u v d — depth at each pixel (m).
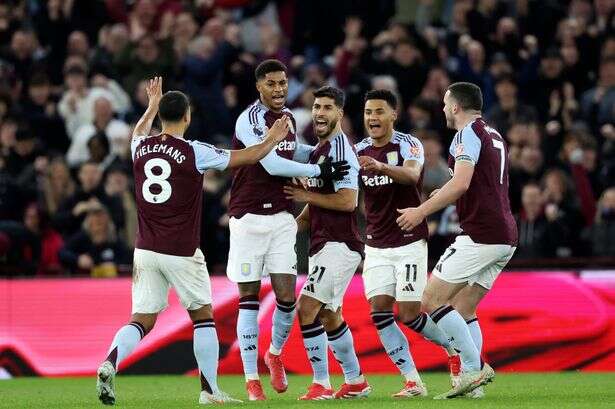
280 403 35.59
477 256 36.12
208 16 74.00
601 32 71.75
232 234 37.62
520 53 71.38
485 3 74.00
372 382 45.00
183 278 35.12
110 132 62.28
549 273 49.50
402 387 42.84
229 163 35.16
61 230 56.44
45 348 49.09
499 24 72.50
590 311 49.03
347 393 38.03
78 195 57.12
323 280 37.66
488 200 36.12
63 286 49.81
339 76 69.12
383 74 68.44
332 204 37.25
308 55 75.12
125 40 68.12
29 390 42.75
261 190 37.22
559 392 38.91
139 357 48.91
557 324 48.97
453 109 36.75
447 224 51.84
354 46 69.19
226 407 34.25
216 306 49.00
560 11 74.75
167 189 34.84
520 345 48.81
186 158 34.88
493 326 48.97
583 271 49.50
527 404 34.16
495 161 36.22
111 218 56.53
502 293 49.25
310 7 75.44
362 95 65.81
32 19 73.44
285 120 35.72
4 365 48.94
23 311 49.41
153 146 35.12
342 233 37.78
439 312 36.00
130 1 75.56
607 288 49.25
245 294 37.56
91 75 68.31
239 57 68.81
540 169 60.31
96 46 72.19
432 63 69.94
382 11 76.06
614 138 62.94
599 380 44.28
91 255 53.53
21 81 68.81
